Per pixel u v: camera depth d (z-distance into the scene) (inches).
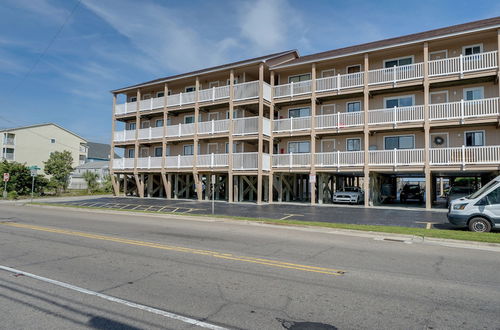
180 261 284.8
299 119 964.0
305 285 221.1
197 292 204.5
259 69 1015.6
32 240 382.6
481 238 390.9
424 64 803.4
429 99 863.7
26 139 2333.9
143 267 263.7
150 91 1321.4
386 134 910.4
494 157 717.3
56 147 2500.0
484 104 741.3
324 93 930.7
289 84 995.9
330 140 992.2
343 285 222.1
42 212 767.1
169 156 1235.2
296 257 306.7
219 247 350.6
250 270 257.4
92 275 239.8
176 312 172.6
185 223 575.2
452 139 834.8
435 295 203.5
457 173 943.0
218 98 1053.8
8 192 1421.0
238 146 1107.3
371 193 884.0
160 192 1296.8
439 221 585.3
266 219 600.7
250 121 980.6
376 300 193.6
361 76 887.7
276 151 1106.7
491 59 743.1
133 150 1416.1
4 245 351.9
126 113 1278.3
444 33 776.3
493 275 250.5
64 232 444.8
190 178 1312.7
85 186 2187.5
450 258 310.0
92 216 681.6
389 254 326.3
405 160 807.1
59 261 281.7
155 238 404.5
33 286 213.9
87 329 152.9
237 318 165.5
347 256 314.5
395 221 588.1
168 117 1277.1
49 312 172.4
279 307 181.0
